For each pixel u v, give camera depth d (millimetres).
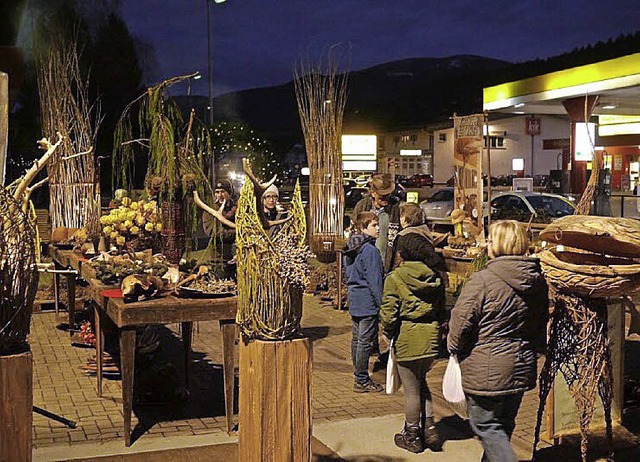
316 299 11125
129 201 7227
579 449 4965
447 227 14258
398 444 5090
